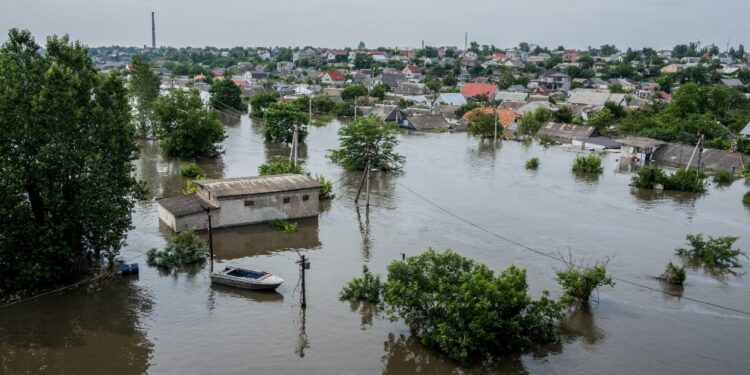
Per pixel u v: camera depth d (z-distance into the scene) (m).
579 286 33.50
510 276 29.28
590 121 116.50
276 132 89.12
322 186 51.25
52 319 30.39
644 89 180.12
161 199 46.84
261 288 34.06
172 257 37.84
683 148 85.62
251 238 44.22
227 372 25.97
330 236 45.38
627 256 42.78
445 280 28.48
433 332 28.05
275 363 26.80
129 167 36.91
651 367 27.36
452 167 76.94
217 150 80.44
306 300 33.44
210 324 30.34
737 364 27.92
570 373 26.59
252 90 160.62
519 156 87.88
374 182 65.44
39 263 32.75
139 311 31.61
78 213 33.25
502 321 27.17
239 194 45.81
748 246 46.12
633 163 83.06
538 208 56.16
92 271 36.25
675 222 52.59
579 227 49.94
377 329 30.30
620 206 58.06
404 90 171.62
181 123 73.50
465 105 138.00
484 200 58.72
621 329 31.08
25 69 32.28
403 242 44.34
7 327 29.44
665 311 33.50
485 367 26.94
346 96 153.75
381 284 34.19
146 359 26.89
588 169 75.19
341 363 26.98
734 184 71.81
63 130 32.62
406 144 97.25
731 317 33.00
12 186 31.22
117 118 35.12
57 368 26.08
